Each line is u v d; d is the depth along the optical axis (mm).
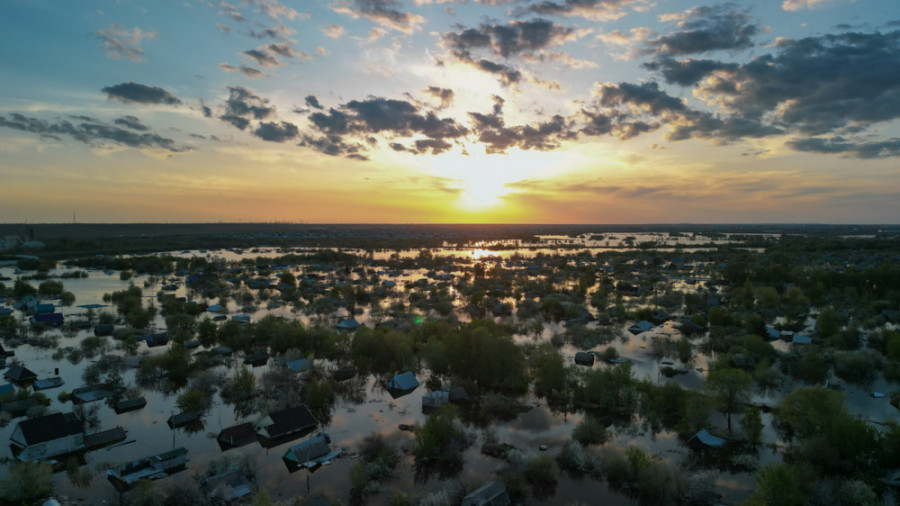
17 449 56906
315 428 64875
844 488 46906
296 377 82188
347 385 80875
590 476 53281
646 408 69438
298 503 45688
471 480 51938
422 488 50719
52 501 44188
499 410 70562
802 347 100625
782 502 42969
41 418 57781
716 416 68375
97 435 59406
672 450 59250
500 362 79312
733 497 49062
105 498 48250
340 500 48281
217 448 59219
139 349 100438
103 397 74062
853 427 53625
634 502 48469
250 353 97438
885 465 52156
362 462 54906
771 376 81000
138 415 68625
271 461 56156
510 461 54562
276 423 61969
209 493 47781
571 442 58344
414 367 87062
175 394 76875
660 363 94188
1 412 65875
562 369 75500
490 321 97062
